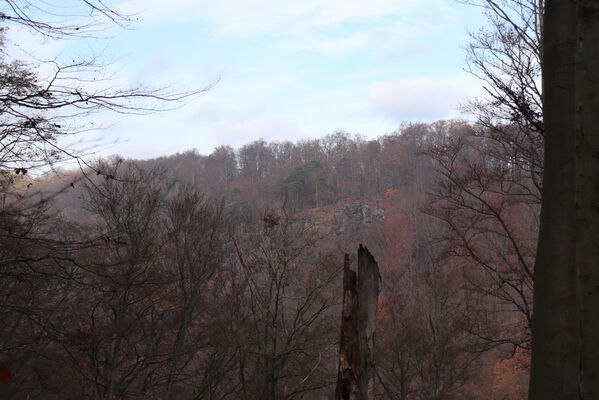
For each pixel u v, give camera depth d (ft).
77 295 39.99
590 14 11.72
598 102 11.51
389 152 424.46
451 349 59.36
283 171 491.31
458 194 48.80
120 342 43.57
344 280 15.66
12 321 31.71
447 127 412.98
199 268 45.96
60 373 36.99
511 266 49.67
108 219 41.93
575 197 11.72
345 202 384.27
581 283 11.41
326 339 50.03
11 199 20.11
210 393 45.55
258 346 47.29
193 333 50.26
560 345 12.29
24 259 20.04
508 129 41.96
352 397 14.80
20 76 17.48
